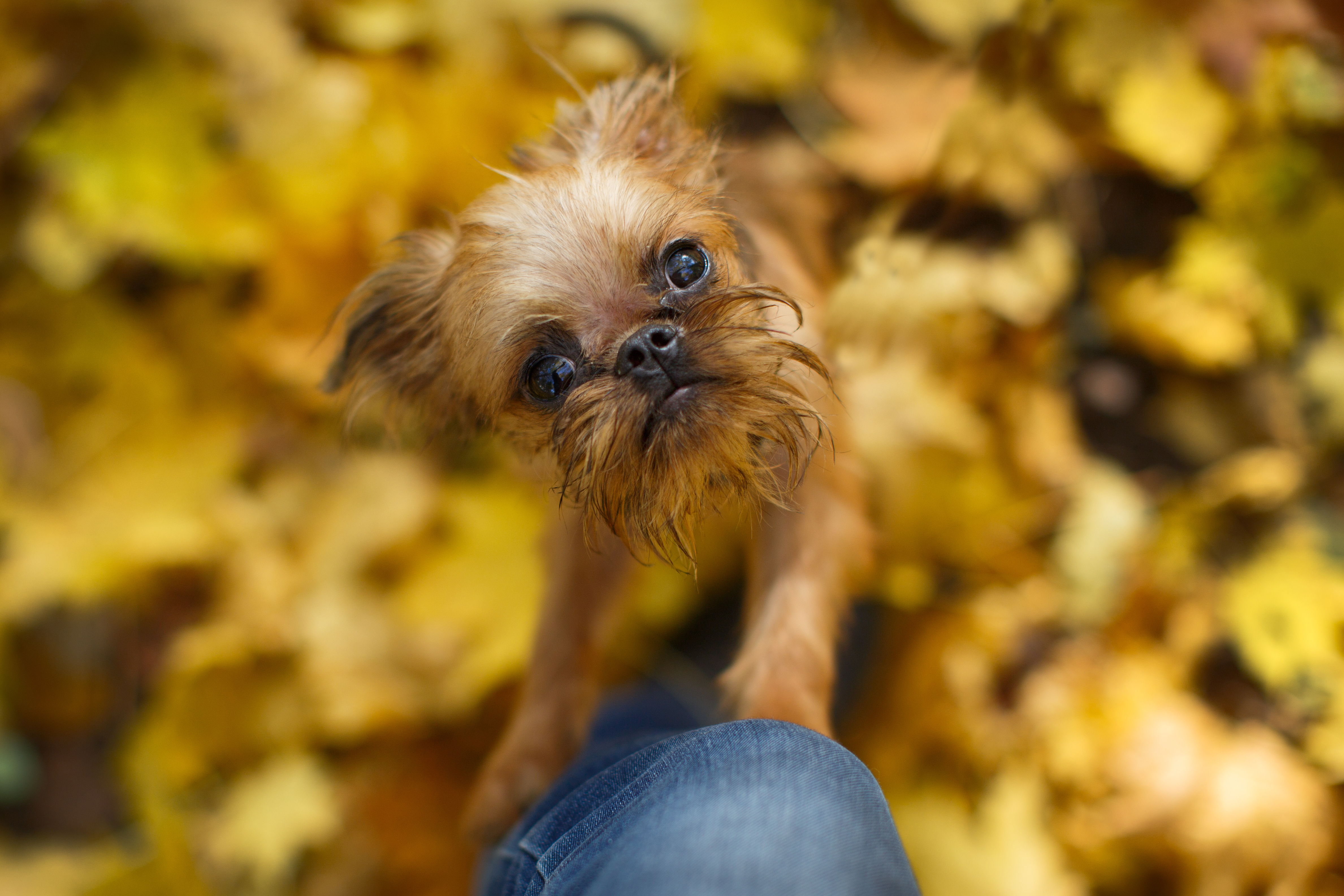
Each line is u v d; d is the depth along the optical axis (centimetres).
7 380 63
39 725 66
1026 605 61
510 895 39
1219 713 60
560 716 51
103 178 61
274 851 59
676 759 38
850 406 56
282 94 61
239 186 61
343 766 62
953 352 62
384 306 50
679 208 46
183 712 61
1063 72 61
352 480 64
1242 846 56
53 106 62
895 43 64
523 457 51
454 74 61
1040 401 63
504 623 61
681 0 63
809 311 52
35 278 64
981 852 57
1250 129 61
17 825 65
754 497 48
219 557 63
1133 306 63
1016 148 62
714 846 33
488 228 46
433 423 52
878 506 60
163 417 64
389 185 61
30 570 61
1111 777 58
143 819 61
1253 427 63
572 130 49
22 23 61
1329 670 58
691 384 44
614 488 45
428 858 61
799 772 35
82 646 66
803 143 64
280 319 63
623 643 62
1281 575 60
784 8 63
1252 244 62
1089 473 63
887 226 62
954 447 61
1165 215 64
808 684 49
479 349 46
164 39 61
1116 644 61
